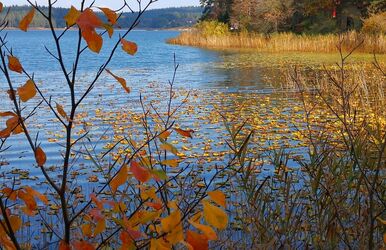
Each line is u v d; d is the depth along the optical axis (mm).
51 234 4539
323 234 4059
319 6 48312
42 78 22406
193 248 1624
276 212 4090
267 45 45812
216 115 12516
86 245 1747
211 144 9258
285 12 50969
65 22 1572
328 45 38156
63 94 16906
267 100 14953
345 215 3947
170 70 27109
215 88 18781
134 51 1751
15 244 1807
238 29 57000
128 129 10773
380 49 33750
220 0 64250
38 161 1813
